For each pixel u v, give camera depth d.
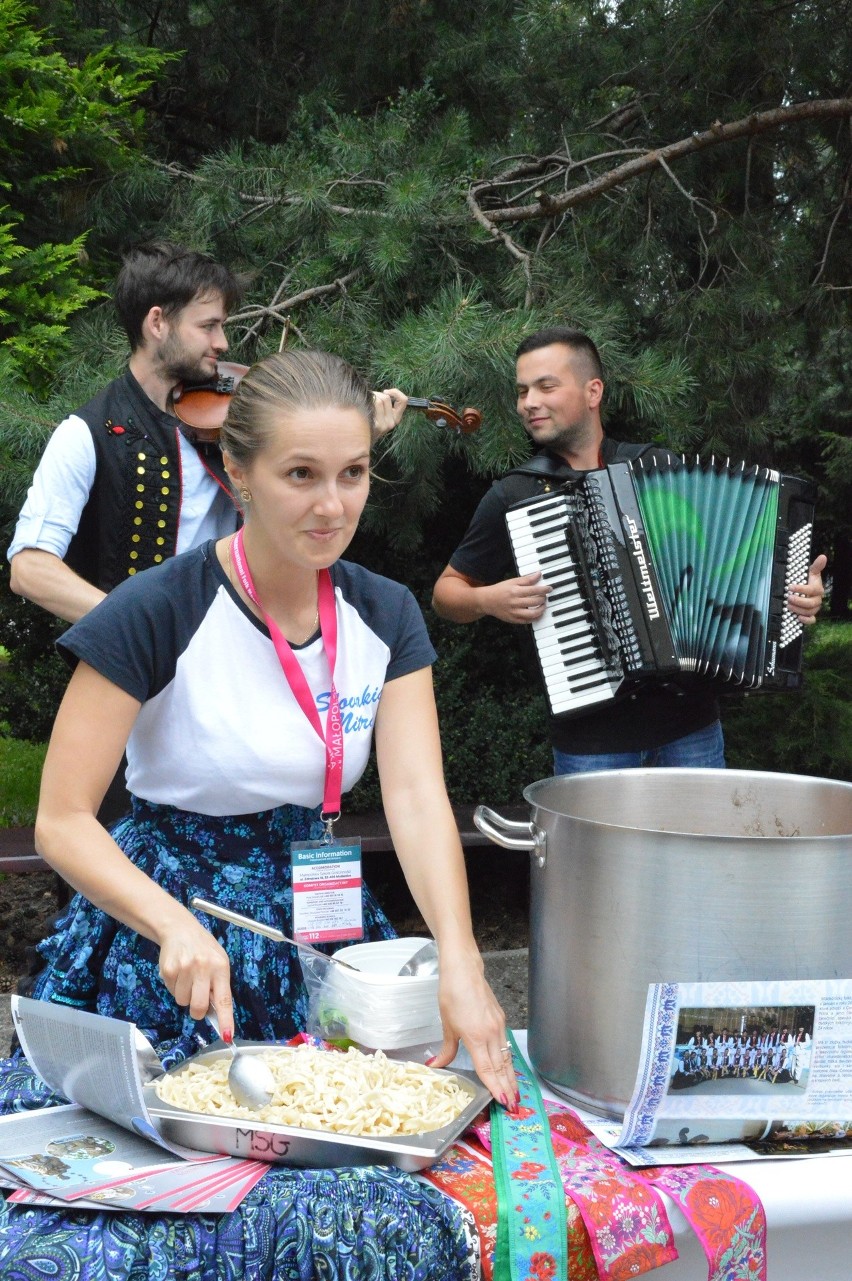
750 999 1.31
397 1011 1.51
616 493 2.92
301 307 4.31
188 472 2.70
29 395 3.78
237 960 1.60
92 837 1.45
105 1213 1.17
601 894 1.38
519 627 5.12
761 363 4.73
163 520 2.68
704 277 5.05
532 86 5.33
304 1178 1.22
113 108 4.82
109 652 1.48
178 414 2.71
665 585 2.91
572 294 4.10
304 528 1.42
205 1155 1.28
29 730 5.45
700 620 2.93
